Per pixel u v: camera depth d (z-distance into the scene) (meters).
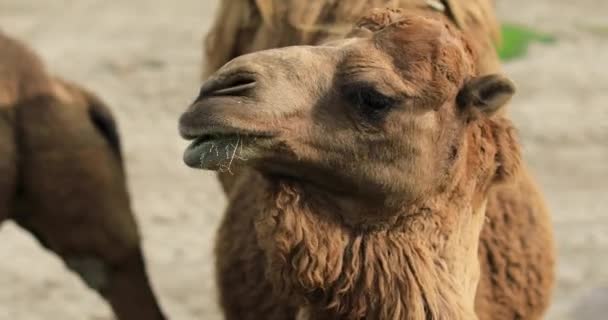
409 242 6.85
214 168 6.51
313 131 6.61
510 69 23.83
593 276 13.94
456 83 6.79
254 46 8.59
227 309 8.12
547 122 20.52
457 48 6.79
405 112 6.67
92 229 11.19
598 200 17.00
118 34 25.92
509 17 29.06
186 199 16.67
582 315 12.51
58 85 11.21
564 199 17.03
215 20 9.35
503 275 8.02
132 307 11.60
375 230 6.86
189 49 24.69
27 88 10.87
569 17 29.33
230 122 6.36
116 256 11.36
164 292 13.46
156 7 28.91
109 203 11.22
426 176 6.82
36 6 28.41
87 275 11.46
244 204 8.01
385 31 6.79
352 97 6.65
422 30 6.75
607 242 15.17
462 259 7.01
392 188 6.76
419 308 6.78
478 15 8.29
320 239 6.78
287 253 6.77
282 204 6.78
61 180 10.97
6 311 12.89
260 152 6.54
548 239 8.42
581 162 18.69
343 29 8.02
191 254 14.64
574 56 25.17
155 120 20.12
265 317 7.86
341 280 6.82
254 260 7.84
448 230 6.93
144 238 15.14
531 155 18.95
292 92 6.57
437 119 6.78
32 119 10.84
